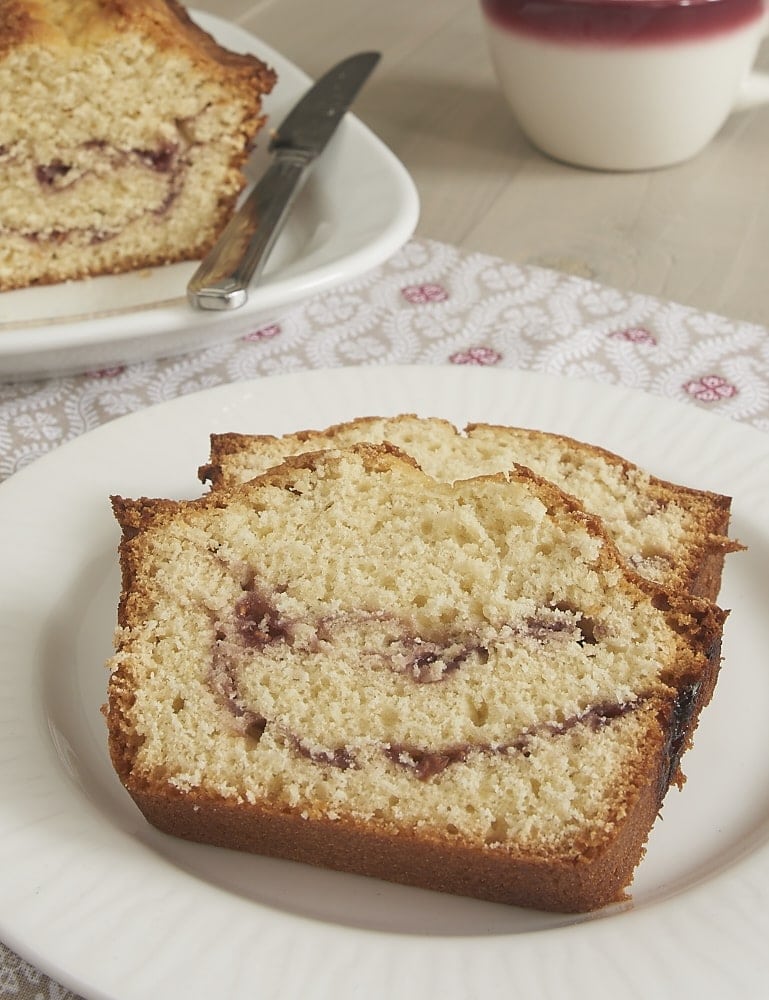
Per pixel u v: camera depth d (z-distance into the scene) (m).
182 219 0.54
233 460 0.39
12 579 0.38
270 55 0.60
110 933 0.30
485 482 0.36
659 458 0.41
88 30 0.51
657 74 0.56
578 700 0.34
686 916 0.31
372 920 0.32
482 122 0.64
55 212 0.52
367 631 0.35
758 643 0.37
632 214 0.58
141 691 0.34
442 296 0.52
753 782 0.34
